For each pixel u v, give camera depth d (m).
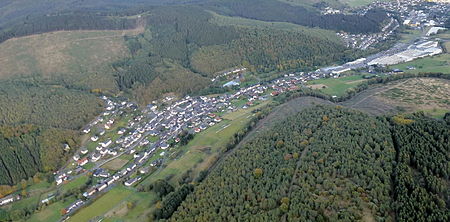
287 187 187.75
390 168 187.38
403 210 155.12
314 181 185.62
